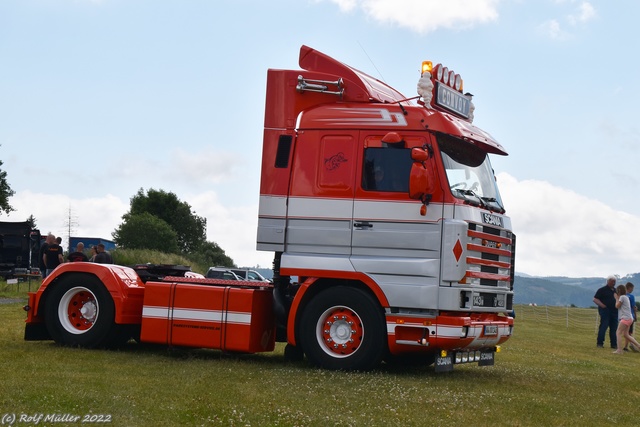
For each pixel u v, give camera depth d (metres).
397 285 10.94
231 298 11.63
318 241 11.31
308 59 11.93
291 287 11.73
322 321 11.31
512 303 12.29
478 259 11.13
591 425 8.48
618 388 11.80
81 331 12.41
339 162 11.37
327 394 9.09
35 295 12.58
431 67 11.66
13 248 37.56
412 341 10.95
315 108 11.64
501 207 12.09
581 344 22.56
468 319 10.94
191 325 11.77
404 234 11.00
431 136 11.12
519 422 8.27
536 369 13.41
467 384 10.74
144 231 74.75
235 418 7.39
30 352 11.41
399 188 11.09
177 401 8.00
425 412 8.38
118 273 12.35
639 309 47.44
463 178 11.36
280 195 11.53
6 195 70.75
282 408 7.98
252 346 11.56
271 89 11.78
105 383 8.84
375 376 10.74
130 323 12.28
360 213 11.18
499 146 12.17
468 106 12.47
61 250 23.23
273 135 11.68
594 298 22.02
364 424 7.52
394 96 12.50
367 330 11.02
